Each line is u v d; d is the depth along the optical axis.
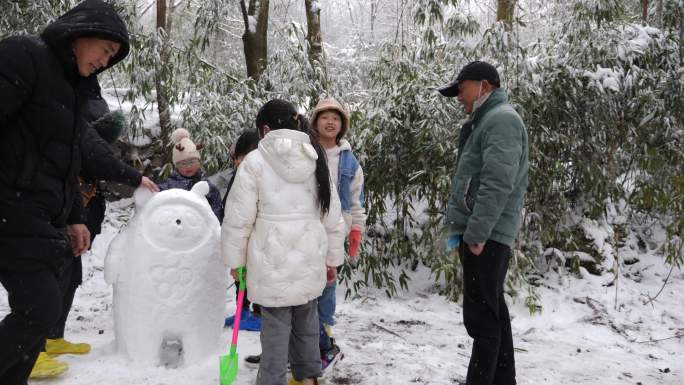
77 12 2.26
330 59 7.24
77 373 2.92
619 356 3.96
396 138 5.24
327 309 3.22
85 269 5.17
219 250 3.13
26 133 2.20
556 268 5.45
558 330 4.51
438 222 5.16
